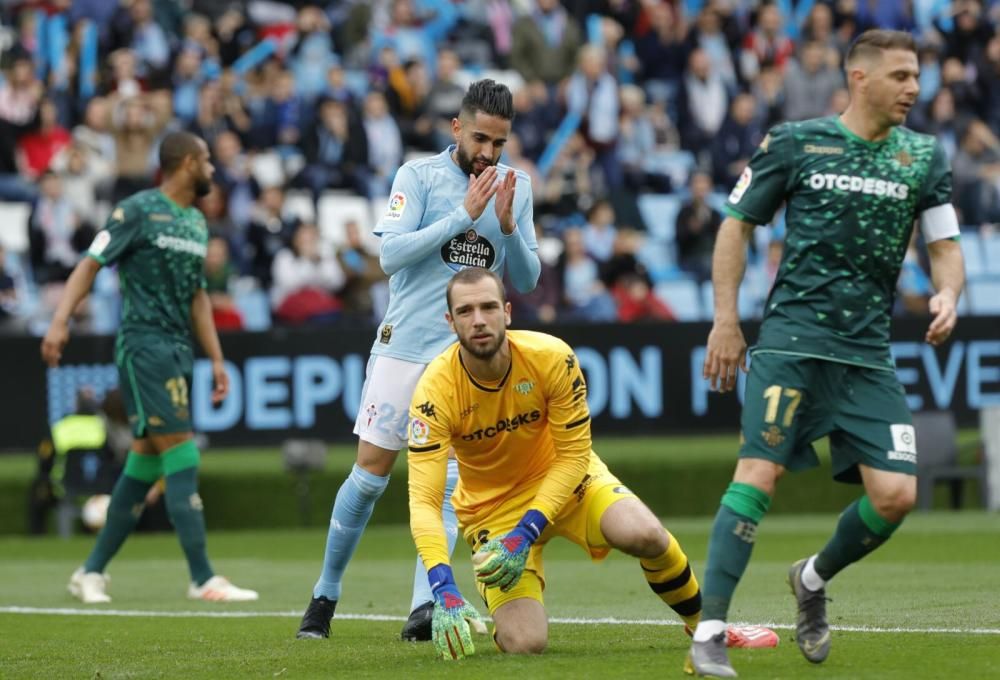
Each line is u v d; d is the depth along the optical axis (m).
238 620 20.22
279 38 53.12
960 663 13.40
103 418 37.22
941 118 52.38
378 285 43.78
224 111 48.22
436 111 50.28
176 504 23.28
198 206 44.38
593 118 50.00
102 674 14.61
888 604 19.66
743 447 13.24
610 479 15.30
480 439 15.04
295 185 47.53
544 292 43.72
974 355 42.16
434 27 55.25
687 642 15.93
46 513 38.06
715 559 12.95
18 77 48.31
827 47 53.06
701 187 47.66
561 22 53.50
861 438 13.25
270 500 39.31
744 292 47.12
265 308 44.03
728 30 54.16
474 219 16.91
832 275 13.39
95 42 50.12
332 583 17.70
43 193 44.56
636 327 41.03
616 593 22.72
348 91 49.09
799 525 36.97
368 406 17.48
